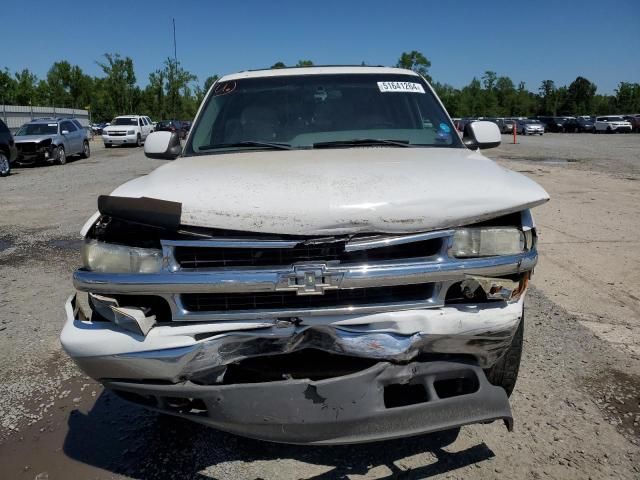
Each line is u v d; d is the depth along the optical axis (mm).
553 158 18516
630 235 6777
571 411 2994
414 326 2254
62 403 3262
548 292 4816
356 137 3424
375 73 3918
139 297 2330
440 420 2234
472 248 2285
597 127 48156
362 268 2178
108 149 31016
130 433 2947
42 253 6707
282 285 2170
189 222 2209
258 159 2951
